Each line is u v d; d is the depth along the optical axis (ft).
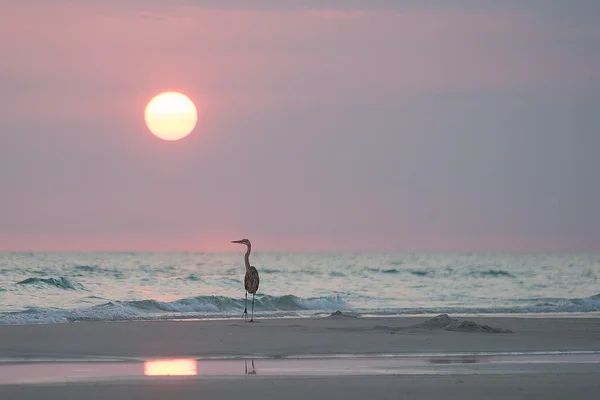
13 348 161.68
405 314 285.23
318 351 163.84
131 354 157.07
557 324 232.12
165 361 149.28
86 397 109.40
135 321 228.22
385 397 110.83
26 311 249.14
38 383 121.39
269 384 119.75
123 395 110.83
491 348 172.35
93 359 151.02
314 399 109.09
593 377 128.67
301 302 312.50
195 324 211.82
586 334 203.62
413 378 126.11
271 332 194.39
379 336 188.85
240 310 291.58
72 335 181.16
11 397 108.99
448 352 165.17
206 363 146.92
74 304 295.07
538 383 122.11
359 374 132.36
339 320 236.43
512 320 245.65
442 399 110.01
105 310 252.83
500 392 114.73
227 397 109.81
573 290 481.46
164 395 110.93
